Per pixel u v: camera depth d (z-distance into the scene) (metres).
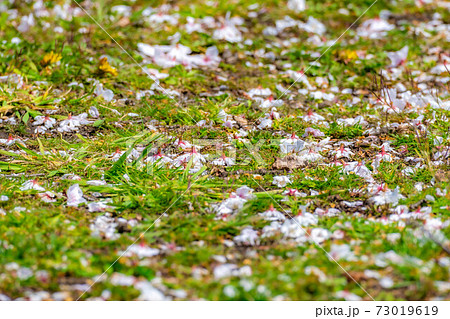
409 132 6.04
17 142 5.42
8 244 3.87
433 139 5.73
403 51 7.95
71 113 6.29
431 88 7.31
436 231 4.14
